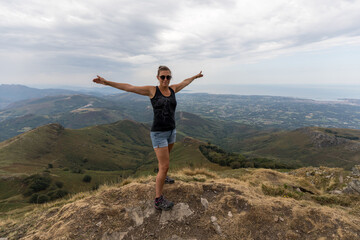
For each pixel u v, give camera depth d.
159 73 3.30
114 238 3.04
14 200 49.97
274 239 3.00
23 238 3.43
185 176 6.61
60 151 121.44
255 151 178.38
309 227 3.16
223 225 3.26
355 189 6.67
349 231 3.02
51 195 52.34
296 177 9.80
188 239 3.03
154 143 3.45
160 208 3.54
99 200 3.91
